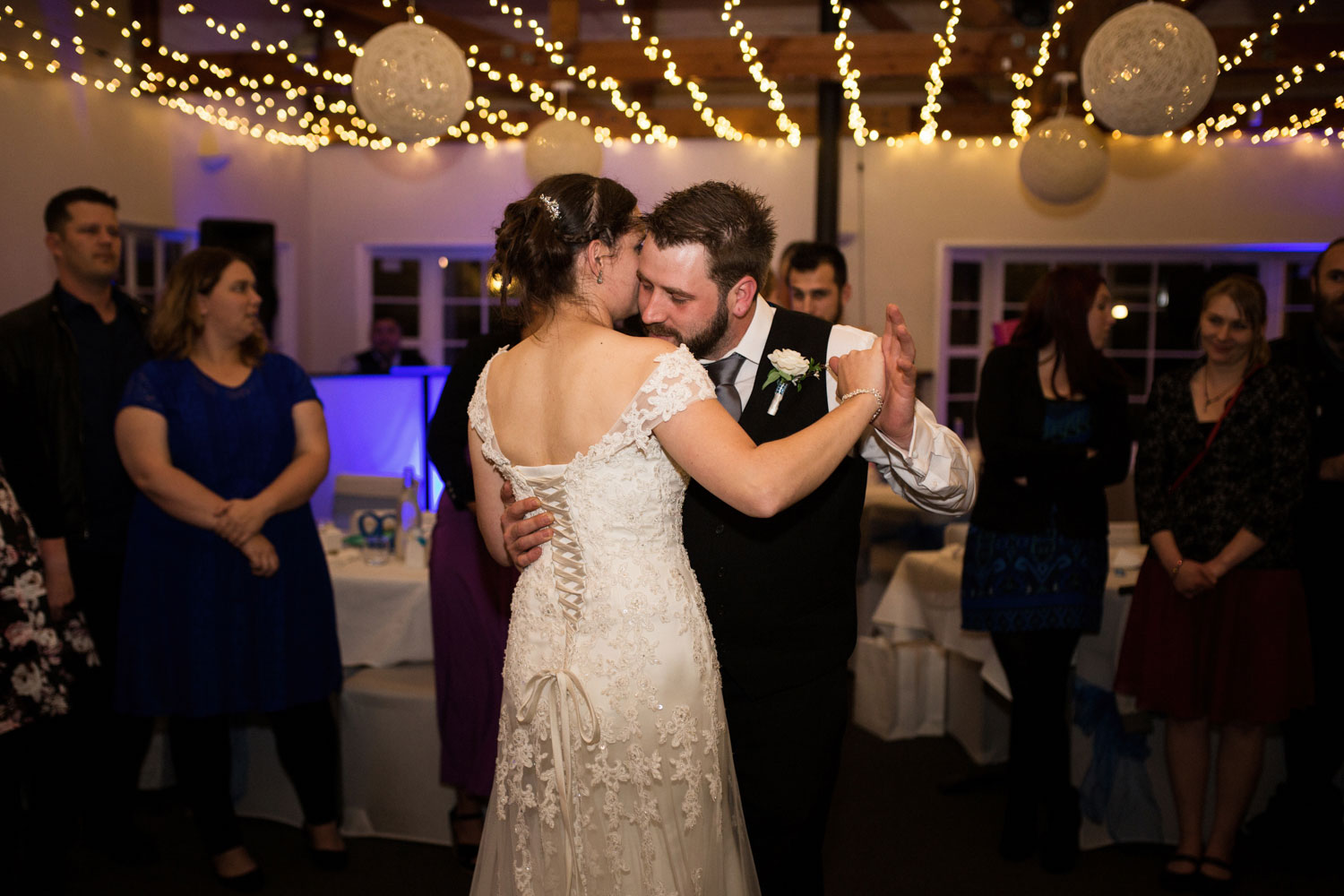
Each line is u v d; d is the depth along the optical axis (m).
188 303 2.72
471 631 2.63
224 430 2.71
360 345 8.01
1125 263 7.38
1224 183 7.04
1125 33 3.63
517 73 6.66
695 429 1.47
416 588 3.06
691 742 1.59
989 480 2.79
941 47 6.34
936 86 6.05
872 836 3.12
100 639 2.92
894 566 4.47
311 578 2.80
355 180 7.93
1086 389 2.70
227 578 2.67
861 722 4.10
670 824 1.58
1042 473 2.71
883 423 1.68
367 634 3.10
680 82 6.31
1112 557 3.27
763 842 1.89
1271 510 2.66
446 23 6.94
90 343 2.96
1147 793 3.05
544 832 1.60
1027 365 2.77
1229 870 2.77
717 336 1.71
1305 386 2.92
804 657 1.87
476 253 8.05
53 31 5.40
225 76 6.62
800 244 3.14
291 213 7.73
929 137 6.46
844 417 1.53
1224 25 6.03
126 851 2.90
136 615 2.65
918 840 3.09
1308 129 6.80
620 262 1.62
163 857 2.96
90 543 2.90
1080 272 2.73
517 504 1.63
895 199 7.38
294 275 7.76
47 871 2.65
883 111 7.25
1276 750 3.08
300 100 7.71
